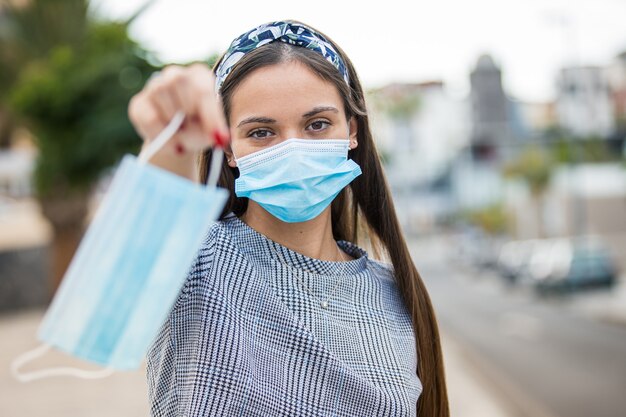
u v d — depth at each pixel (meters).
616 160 38.50
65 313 0.86
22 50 12.97
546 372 9.20
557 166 39.88
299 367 1.24
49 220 12.16
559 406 7.08
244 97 1.27
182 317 1.21
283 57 1.28
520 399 7.40
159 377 1.24
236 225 1.33
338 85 1.32
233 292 1.23
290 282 1.30
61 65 11.20
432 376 1.56
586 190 33.81
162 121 0.92
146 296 0.88
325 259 1.46
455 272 39.19
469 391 7.79
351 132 1.51
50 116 11.23
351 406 1.26
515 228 46.66
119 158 11.48
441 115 76.06
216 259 1.25
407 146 75.12
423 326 1.54
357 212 1.67
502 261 30.14
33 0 12.73
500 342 12.46
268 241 1.31
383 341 1.37
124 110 11.29
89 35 12.55
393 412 1.29
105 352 0.87
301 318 1.29
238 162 1.30
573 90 36.56
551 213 38.47
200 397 1.16
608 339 12.45
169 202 0.89
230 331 1.19
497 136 67.25
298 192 1.28
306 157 1.26
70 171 11.55
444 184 75.00
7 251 12.57
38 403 6.20
